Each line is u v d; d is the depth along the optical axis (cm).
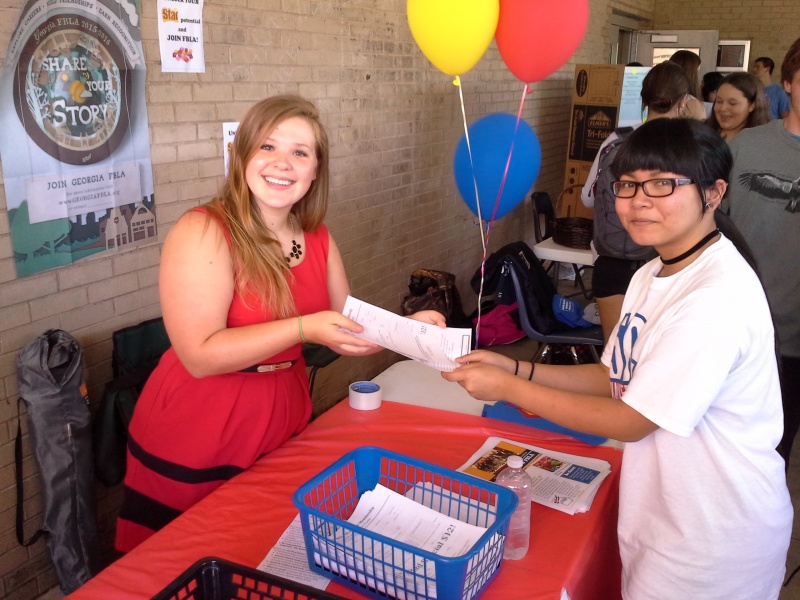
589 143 598
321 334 147
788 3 830
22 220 202
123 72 225
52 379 204
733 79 343
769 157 217
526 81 271
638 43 847
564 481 155
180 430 165
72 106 210
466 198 297
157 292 253
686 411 114
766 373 123
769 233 218
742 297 117
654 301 129
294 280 171
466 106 473
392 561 112
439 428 181
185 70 248
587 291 575
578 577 127
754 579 127
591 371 157
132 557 128
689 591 127
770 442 125
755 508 123
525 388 134
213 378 162
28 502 218
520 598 118
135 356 234
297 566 126
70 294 221
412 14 251
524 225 636
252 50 277
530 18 246
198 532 136
